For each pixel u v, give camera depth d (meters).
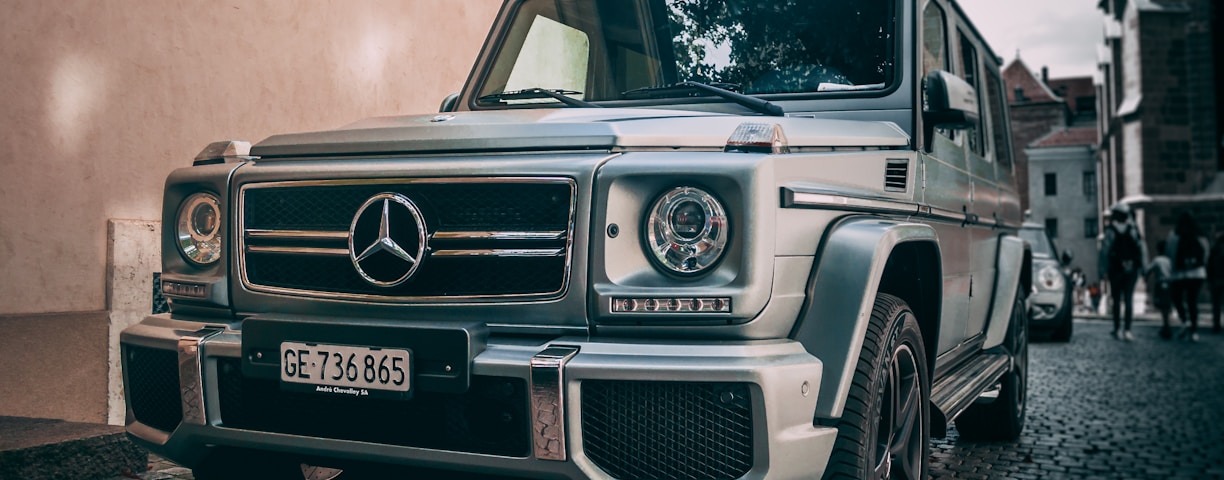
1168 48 32.12
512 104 3.86
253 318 2.84
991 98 5.60
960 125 3.66
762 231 2.50
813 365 2.58
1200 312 27.95
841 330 2.65
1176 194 31.86
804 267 2.68
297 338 2.77
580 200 2.59
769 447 2.46
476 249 2.68
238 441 2.91
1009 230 5.71
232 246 3.02
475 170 2.69
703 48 3.78
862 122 3.35
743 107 3.54
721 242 2.51
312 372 2.74
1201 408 7.67
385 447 2.71
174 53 5.27
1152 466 5.40
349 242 2.80
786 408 2.49
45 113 4.71
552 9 4.08
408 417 2.71
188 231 3.15
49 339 4.74
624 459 2.53
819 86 3.63
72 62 4.80
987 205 4.95
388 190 2.79
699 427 2.50
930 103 3.57
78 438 3.97
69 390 4.83
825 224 2.79
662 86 3.76
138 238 5.07
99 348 4.93
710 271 2.52
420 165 2.75
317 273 2.89
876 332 2.87
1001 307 5.17
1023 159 74.88
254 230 2.99
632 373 2.46
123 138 5.04
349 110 6.40
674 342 2.52
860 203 2.96
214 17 5.48
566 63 3.96
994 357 5.05
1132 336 15.94
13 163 4.59
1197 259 15.27
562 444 2.51
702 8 3.83
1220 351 13.27
